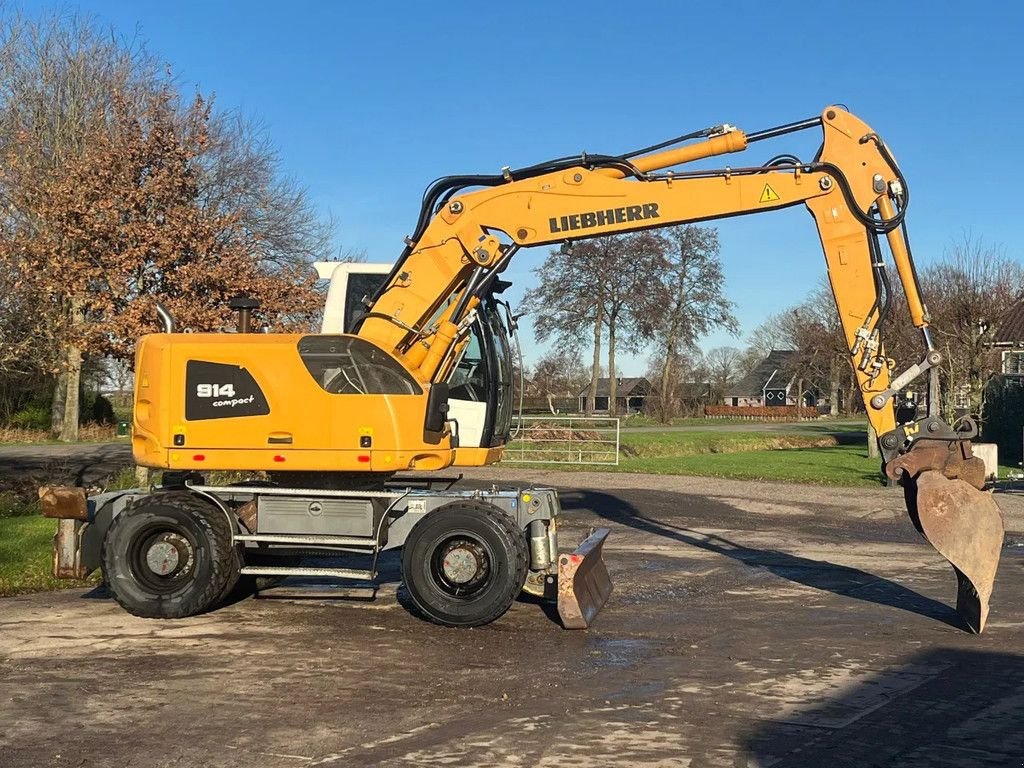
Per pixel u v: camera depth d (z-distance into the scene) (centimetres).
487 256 948
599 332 6122
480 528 851
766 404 10338
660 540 1445
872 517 1723
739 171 941
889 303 930
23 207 1898
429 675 706
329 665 732
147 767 525
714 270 6212
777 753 545
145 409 930
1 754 544
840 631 857
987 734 579
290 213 3119
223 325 1680
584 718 607
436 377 951
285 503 912
